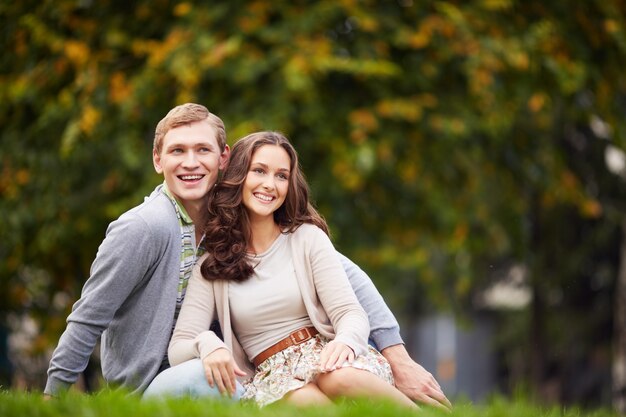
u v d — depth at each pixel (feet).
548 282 53.36
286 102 35.60
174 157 17.29
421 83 38.06
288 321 17.16
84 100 36.68
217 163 17.60
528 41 37.99
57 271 40.88
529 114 43.24
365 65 34.91
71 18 38.58
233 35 36.14
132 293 17.03
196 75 34.53
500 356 68.44
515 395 20.92
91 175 39.75
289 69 34.35
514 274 58.44
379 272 44.24
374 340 18.06
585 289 55.01
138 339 16.97
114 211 35.42
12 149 39.29
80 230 38.75
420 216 42.11
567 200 44.32
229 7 36.94
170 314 16.98
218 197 17.51
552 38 38.65
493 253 52.31
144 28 38.32
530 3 40.50
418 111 36.55
